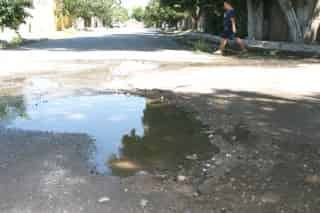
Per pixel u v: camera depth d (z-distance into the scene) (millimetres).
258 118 7148
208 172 4863
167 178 4715
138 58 16781
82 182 4598
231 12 18562
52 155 5461
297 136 6117
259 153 5445
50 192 4344
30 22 50531
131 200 4168
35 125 6949
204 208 3996
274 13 25391
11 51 21125
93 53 19500
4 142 5992
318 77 11375
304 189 4375
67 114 7707
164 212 3928
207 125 6836
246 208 3990
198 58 16812
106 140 6168
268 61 15477
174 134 6426
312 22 19844
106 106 8320
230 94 9156
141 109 8047
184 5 37875
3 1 25859
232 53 19141
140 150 5711
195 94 9234
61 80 11258
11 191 4367
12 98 9078
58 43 29000
